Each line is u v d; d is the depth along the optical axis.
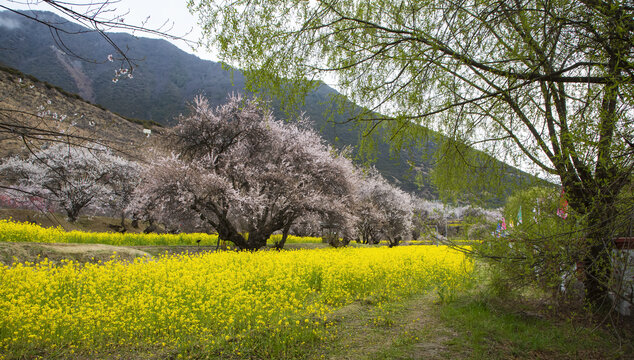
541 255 4.86
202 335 4.82
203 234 25.81
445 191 6.18
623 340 4.63
